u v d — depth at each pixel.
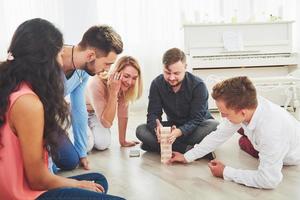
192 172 1.80
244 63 3.63
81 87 1.90
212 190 1.56
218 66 3.61
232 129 1.81
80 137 1.94
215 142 1.87
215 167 1.72
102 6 3.93
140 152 2.22
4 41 3.62
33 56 0.93
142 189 1.60
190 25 3.66
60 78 0.99
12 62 0.94
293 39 4.11
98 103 2.25
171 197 1.50
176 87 2.12
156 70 4.11
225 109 1.58
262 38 3.74
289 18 4.13
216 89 1.61
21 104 0.89
